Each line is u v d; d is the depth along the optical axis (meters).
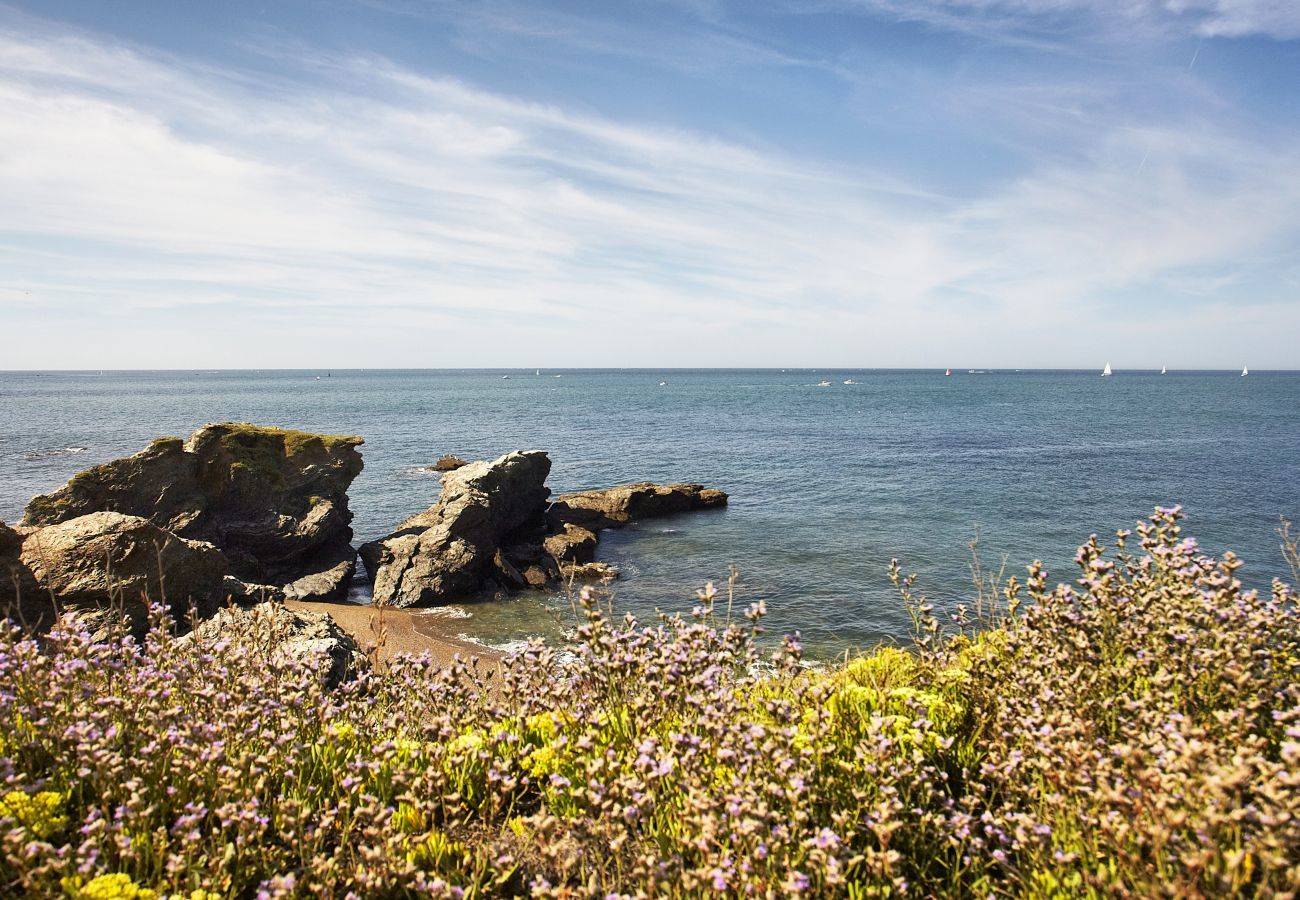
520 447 70.69
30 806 3.86
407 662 6.17
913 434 78.69
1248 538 29.69
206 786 4.34
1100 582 5.22
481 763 4.80
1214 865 2.93
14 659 5.04
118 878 3.32
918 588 24.27
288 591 26.81
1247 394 168.62
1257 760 3.16
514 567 28.75
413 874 3.60
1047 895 3.33
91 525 17.33
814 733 4.37
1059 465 53.00
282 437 32.28
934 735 4.48
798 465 56.06
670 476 52.62
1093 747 4.01
